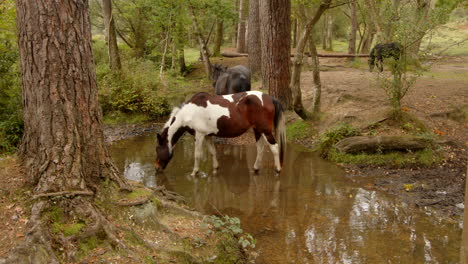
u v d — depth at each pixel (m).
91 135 4.11
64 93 3.86
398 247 4.50
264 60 12.73
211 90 14.81
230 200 6.08
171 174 7.36
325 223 5.18
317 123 9.86
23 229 3.47
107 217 3.92
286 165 7.84
